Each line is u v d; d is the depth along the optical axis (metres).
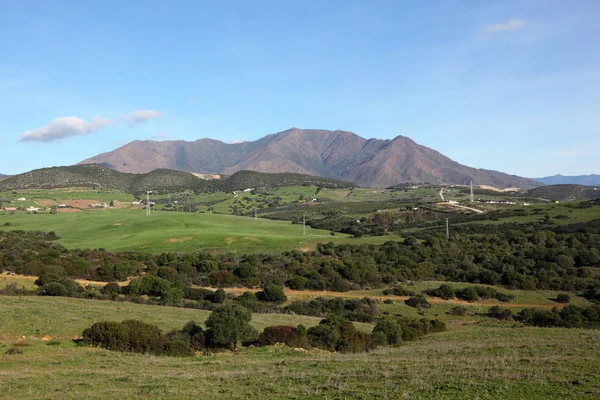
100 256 87.62
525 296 72.81
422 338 45.66
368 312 61.25
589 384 19.58
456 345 36.41
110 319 39.66
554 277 80.94
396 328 42.66
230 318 34.81
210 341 34.47
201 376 23.48
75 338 33.97
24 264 69.25
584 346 32.44
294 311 59.56
